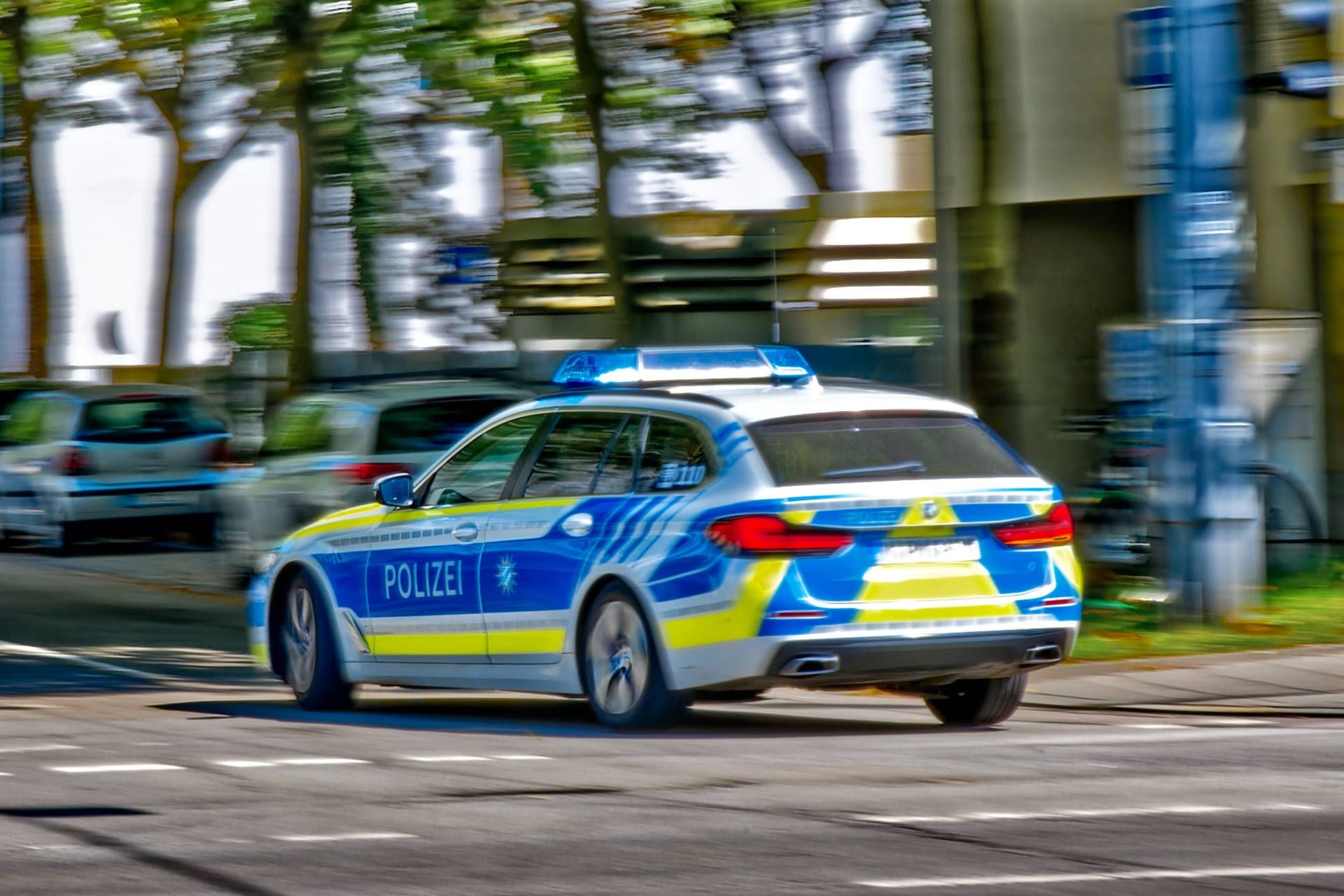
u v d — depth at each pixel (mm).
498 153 75000
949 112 53062
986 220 44531
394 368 74062
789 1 64500
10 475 65875
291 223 88375
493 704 32625
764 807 20297
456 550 29281
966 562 26359
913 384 69312
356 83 62094
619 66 59469
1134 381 42344
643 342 74125
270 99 66500
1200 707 30609
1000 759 24109
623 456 27578
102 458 63625
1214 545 38594
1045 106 52938
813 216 74750
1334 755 24578
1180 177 38969
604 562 27016
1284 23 46344
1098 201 53062
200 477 64875
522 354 74312
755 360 29031
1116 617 39688
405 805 20469
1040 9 52844
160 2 62406
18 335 107938
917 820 19500
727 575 25484
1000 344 44625
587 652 27469
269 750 25031
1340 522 49438
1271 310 49531
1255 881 16562
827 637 25453
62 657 39688
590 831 18906
